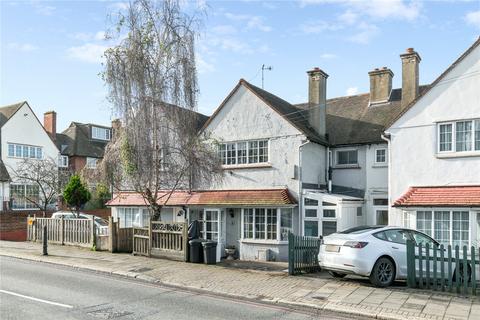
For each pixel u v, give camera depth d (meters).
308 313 9.10
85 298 10.01
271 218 20.00
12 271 13.62
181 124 16.73
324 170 22.03
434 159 17.00
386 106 23.31
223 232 21.22
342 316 8.91
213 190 21.70
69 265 14.87
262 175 20.62
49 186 33.34
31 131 38.25
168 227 16.34
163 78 16.47
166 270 13.85
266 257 19.66
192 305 9.58
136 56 16.19
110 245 18.05
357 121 23.11
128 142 16.17
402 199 16.86
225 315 8.73
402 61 21.00
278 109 20.53
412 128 17.59
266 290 11.10
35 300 9.66
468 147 16.38
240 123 21.41
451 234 15.78
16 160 36.66
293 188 19.78
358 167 21.64
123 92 16.14
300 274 13.72
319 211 19.31
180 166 16.88
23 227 29.88
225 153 21.88
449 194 16.05
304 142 19.67
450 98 16.81
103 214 35.56
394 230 12.30
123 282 12.27
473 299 10.01
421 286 11.29
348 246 11.52
